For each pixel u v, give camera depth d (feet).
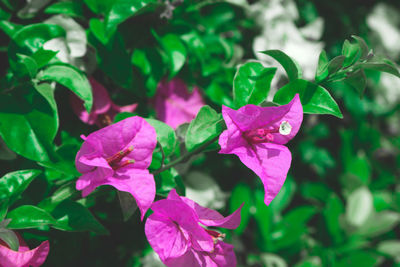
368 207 2.05
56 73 1.23
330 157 2.22
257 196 1.85
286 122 1.12
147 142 1.14
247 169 1.82
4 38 1.32
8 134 1.18
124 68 1.33
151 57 1.41
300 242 1.86
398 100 2.38
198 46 1.47
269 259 1.80
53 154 1.20
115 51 1.33
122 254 1.46
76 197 1.20
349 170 2.18
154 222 1.12
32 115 1.21
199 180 1.63
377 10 2.29
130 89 1.38
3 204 1.13
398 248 2.01
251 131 1.13
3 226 1.10
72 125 1.37
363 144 2.33
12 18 1.35
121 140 1.13
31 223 1.13
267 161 1.13
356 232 2.02
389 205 2.21
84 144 1.12
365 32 2.21
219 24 1.66
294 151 2.11
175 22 1.47
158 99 1.50
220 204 1.69
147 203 1.10
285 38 1.88
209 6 1.63
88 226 1.17
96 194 1.19
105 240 1.45
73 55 1.33
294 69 1.20
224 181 1.84
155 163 1.25
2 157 1.26
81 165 1.12
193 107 1.53
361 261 1.87
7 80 1.24
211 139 1.18
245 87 1.20
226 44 1.56
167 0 1.39
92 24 1.31
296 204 2.17
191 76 1.49
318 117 2.19
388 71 1.16
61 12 1.33
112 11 1.26
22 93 1.22
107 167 1.09
